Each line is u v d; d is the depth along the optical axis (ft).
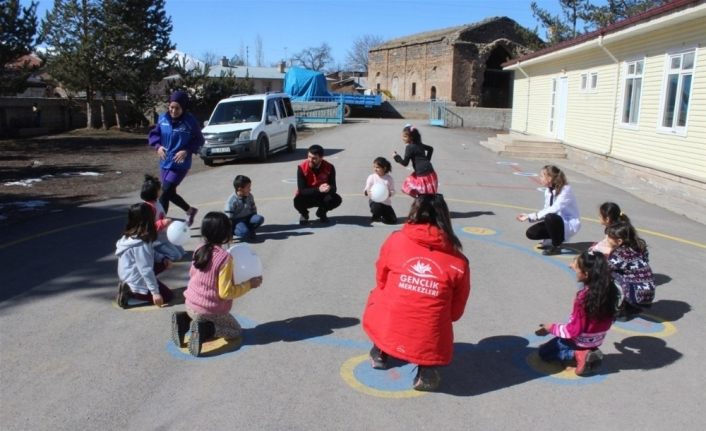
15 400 12.32
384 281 13.29
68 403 12.21
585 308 13.26
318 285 20.06
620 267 17.08
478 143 87.86
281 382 13.23
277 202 35.70
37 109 93.86
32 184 43.37
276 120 61.98
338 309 17.84
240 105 60.34
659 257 25.13
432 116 134.82
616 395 12.92
